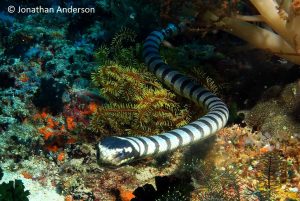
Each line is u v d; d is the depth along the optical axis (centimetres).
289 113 72
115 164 49
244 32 72
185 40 104
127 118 71
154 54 84
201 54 92
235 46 91
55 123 73
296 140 68
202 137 60
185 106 76
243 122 77
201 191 57
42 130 72
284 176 58
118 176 63
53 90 77
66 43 94
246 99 83
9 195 56
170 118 71
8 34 95
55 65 87
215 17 72
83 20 100
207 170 59
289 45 72
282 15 65
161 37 94
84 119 74
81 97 79
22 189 57
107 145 49
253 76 84
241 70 87
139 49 90
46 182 64
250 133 73
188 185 57
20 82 83
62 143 71
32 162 68
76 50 92
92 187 62
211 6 66
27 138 71
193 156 66
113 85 73
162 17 73
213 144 68
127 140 50
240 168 62
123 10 100
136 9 101
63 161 67
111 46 92
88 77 86
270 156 56
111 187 61
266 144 69
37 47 92
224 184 56
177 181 58
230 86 84
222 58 91
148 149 52
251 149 68
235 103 79
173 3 70
